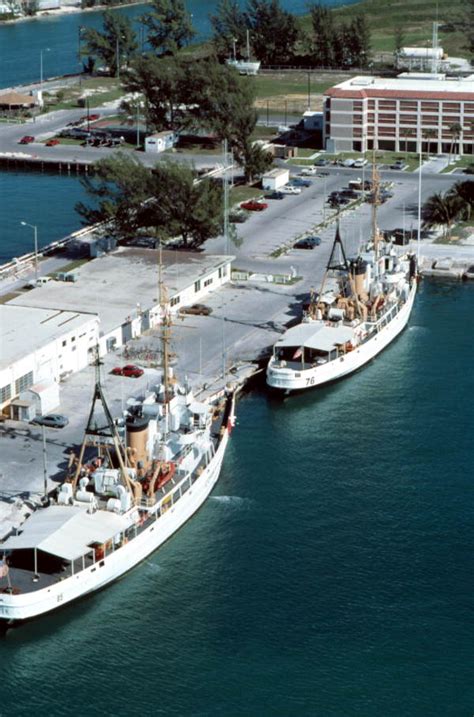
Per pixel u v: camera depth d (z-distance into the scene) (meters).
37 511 143.00
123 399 183.25
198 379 191.75
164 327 176.75
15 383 179.62
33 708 121.88
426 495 161.00
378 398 191.75
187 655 128.88
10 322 197.00
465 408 187.50
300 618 134.62
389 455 172.50
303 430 180.38
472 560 145.50
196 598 138.50
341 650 129.25
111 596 139.00
